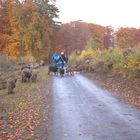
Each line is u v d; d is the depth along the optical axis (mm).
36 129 10148
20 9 58500
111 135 9242
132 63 21906
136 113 12156
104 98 15961
